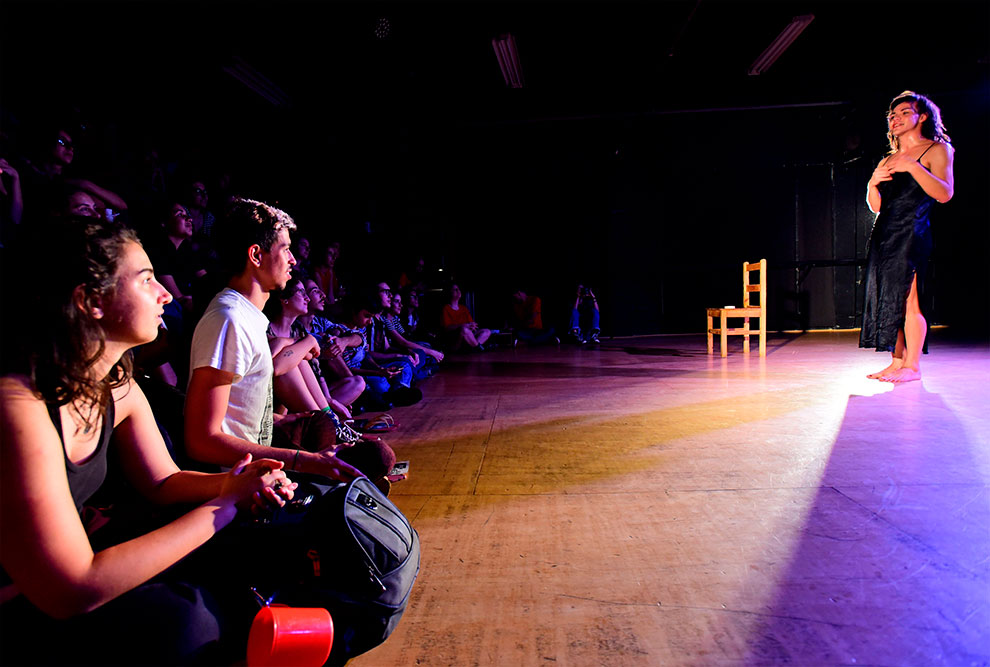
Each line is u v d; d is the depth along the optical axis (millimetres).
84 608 883
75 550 872
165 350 2365
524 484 2295
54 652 932
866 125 8852
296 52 7078
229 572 1201
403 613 1346
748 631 1246
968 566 1496
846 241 9453
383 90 8352
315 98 8328
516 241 9969
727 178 9547
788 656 1155
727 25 7273
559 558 1631
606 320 9844
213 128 7242
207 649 1013
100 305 937
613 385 4711
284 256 1669
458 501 2127
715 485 2199
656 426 3195
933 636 1206
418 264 8719
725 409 3568
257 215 1635
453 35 7094
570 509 2008
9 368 867
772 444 2734
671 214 9672
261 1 5934
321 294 4152
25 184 3557
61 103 4977
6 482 826
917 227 3965
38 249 898
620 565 1574
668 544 1696
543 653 1194
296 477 1387
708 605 1357
